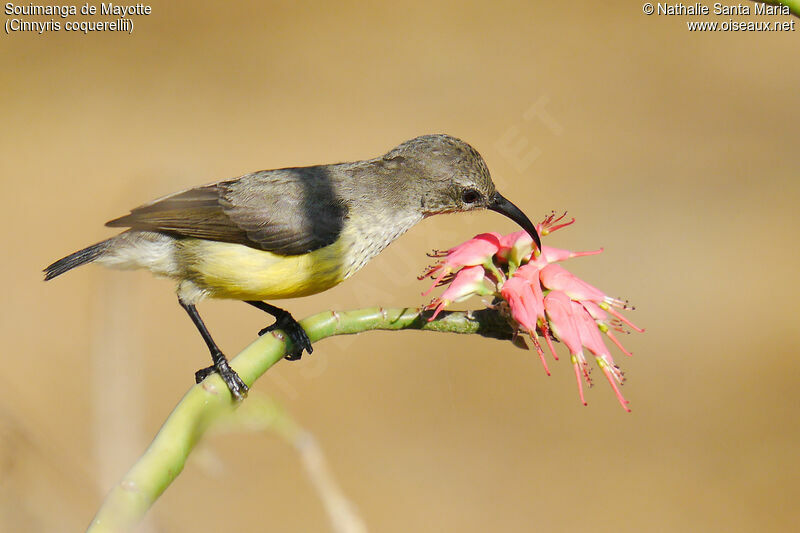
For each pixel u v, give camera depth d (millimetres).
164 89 20422
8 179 17188
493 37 22312
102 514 3662
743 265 15719
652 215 16641
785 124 19312
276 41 22484
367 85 20266
